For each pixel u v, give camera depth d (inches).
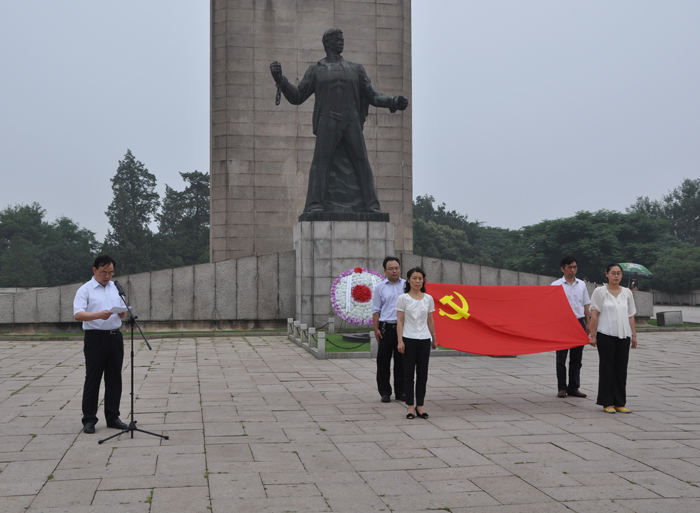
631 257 2405.3
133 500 191.5
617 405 323.0
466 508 186.1
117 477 213.9
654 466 227.6
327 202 754.2
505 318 362.0
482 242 3934.5
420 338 310.3
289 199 1046.4
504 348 354.0
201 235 3198.8
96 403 282.2
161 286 790.5
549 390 389.1
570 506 187.5
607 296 326.0
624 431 280.7
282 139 1048.2
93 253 3523.6
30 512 181.3
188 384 407.8
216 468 224.5
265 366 494.3
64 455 241.1
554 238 2491.4
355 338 624.4
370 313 643.5
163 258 2952.8
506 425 292.5
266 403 344.8
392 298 352.5
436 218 4060.0
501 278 863.1
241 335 762.2
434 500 192.7
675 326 869.2
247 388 393.1
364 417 309.9
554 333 359.3
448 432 278.8
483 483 208.7
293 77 1051.9
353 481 210.7
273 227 1040.8
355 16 1074.1
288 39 1054.4
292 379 429.4
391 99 734.5
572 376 367.9
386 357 350.6
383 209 1072.8
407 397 309.1
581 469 224.1
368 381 421.4
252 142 1041.5
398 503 190.1
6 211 3612.2
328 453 244.5
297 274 768.3
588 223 2442.2
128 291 781.3
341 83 747.4
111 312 272.2
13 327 762.2
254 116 1043.3
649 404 344.2
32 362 519.5
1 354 577.0
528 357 553.3
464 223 4114.2
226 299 804.0
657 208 3506.4
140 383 411.2
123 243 2881.4
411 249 1087.6
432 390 388.2
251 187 1039.6
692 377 441.7
